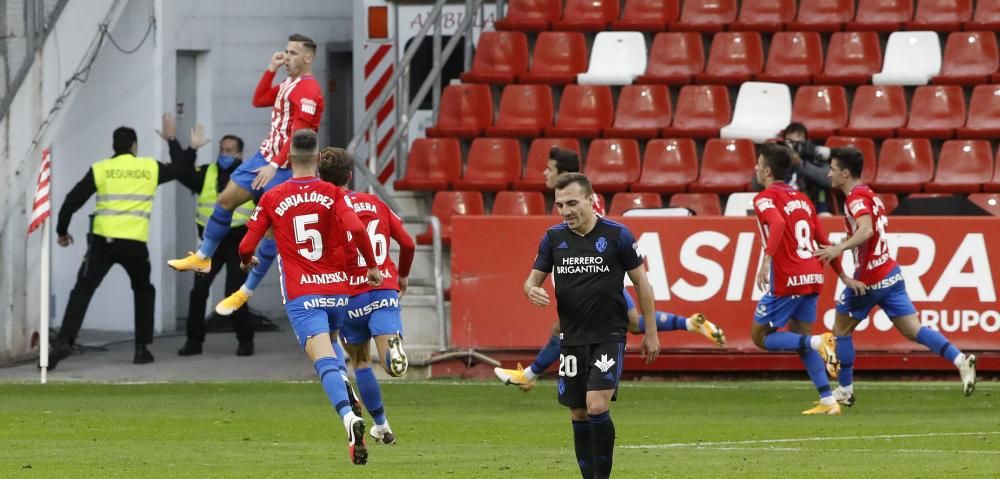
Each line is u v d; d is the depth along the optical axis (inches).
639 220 1918.1
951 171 2186.3
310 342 1191.6
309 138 1208.2
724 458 1204.5
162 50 2417.6
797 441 1357.0
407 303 1973.4
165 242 2455.7
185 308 2551.7
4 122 2097.7
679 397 1764.3
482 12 2556.6
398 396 1785.2
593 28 2445.9
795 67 2369.6
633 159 2224.4
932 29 2401.6
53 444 1341.0
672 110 2354.8
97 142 2456.9
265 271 1576.0
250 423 1530.5
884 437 1386.6
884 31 2417.6
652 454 1241.4
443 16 2541.8
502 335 1936.5
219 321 2493.8
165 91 2432.3
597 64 2375.7
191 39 2500.0
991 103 2257.6
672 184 2185.0
